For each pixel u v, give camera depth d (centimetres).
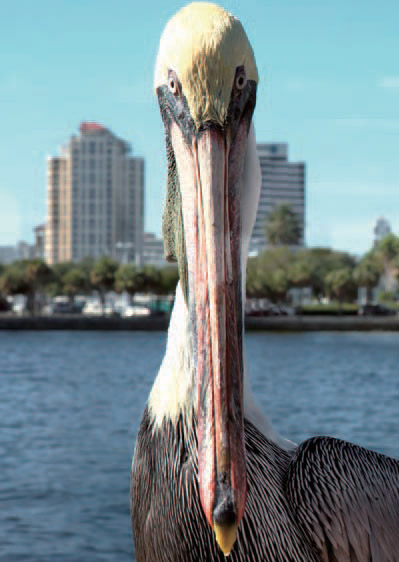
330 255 10431
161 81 183
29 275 8625
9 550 901
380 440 1708
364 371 3719
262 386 3047
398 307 8944
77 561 860
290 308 8369
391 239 8794
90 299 12044
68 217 18900
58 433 1856
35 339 6388
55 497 1158
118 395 2752
